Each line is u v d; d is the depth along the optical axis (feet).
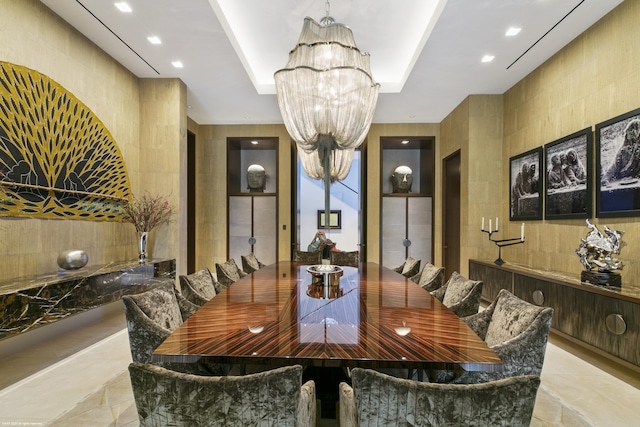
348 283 9.00
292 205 22.41
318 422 4.99
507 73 14.25
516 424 2.90
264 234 22.11
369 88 8.63
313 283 9.00
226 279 10.51
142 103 15.06
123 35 11.72
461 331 5.16
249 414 3.01
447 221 20.49
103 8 10.23
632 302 7.64
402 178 21.97
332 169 13.05
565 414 6.56
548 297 10.52
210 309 6.37
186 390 2.99
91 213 12.17
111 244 13.29
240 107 18.74
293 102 8.49
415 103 17.85
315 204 25.09
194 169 21.63
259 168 22.61
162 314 6.23
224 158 21.99
